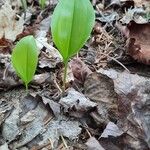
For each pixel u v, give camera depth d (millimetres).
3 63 279
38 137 222
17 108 241
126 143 210
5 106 244
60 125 228
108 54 297
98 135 224
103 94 241
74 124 229
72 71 273
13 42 323
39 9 377
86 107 232
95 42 314
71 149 215
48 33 334
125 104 224
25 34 331
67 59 234
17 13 367
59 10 222
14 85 258
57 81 267
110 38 319
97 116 229
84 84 252
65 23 220
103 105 236
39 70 278
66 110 234
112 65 284
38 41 313
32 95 248
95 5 376
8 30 329
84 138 222
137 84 233
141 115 216
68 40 224
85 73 269
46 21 350
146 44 287
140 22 323
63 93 251
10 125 229
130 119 217
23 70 234
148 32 292
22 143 219
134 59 282
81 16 219
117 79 239
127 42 295
